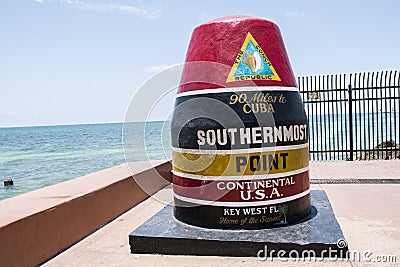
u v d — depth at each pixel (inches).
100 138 1925.4
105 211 201.2
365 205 212.5
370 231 169.3
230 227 158.2
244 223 157.4
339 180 290.7
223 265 140.9
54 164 890.7
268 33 166.1
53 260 154.2
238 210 157.1
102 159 956.6
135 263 147.0
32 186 612.7
